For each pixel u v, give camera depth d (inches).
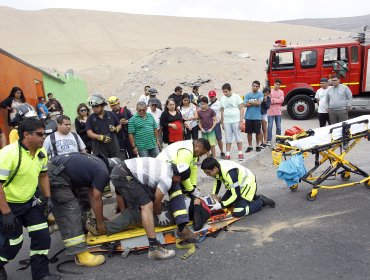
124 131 299.4
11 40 2544.3
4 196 143.5
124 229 190.9
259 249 175.6
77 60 2041.1
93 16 3161.9
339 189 242.4
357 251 166.9
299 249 172.6
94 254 180.1
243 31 3061.0
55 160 169.9
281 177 233.9
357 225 191.2
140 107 271.9
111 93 1283.2
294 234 187.3
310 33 3149.6
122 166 172.9
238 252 174.6
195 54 1244.5
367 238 177.6
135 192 170.6
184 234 183.9
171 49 1268.5
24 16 2967.5
